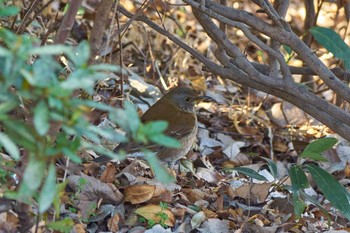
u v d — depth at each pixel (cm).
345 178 1290
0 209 787
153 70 1434
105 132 575
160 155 1131
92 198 955
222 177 1180
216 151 1298
